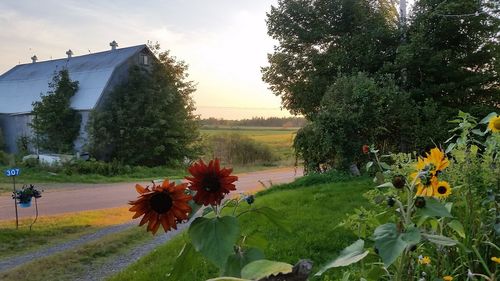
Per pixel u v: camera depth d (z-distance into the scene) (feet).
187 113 109.50
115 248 27.20
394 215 6.41
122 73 103.45
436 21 52.26
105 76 101.50
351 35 58.39
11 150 113.09
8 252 27.14
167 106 105.81
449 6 49.65
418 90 50.78
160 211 4.56
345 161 45.75
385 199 5.62
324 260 16.30
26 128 111.34
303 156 50.49
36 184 67.00
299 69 61.87
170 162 103.81
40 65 129.70
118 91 101.50
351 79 47.06
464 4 50.21
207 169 4.82
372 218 6.87
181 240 23.77
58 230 33.14
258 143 121.39
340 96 47.14
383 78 49.29
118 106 100.17
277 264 3.29
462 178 7.80
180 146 106.32
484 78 50.98
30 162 83.82
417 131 46.24
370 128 45.91
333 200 29.81
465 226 7.41
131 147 99.09
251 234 5.74
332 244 18.08
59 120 99.30
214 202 4.80
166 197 4.57
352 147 45.29
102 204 47.34
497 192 7.75
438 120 46.09
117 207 45.14
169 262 19.36
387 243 4.44
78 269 22.95
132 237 29.81
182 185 4.67
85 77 105.60
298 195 33.58
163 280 16.70
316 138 46.98
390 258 4.32
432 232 6.43
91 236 31.55
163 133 102.89
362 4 58.54
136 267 20.01
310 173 49.34
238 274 4.77
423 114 49.34
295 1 60.90
